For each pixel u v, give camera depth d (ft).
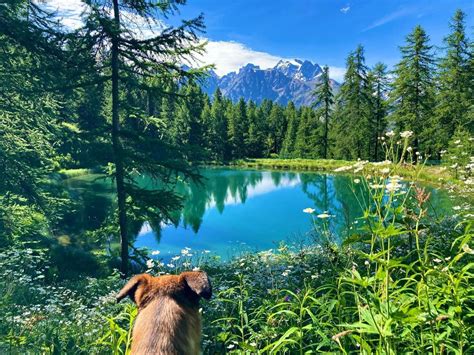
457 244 14.88
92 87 45.32
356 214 64.59
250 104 390.83
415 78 153.48
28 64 43.34
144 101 50.78
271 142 348.79
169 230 91.09
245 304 18.49
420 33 153.28
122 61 45.44
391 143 11.31
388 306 8.14
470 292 10.33
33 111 45.32
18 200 48.88
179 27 42.50
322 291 18.56
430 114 150.00
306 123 275.18
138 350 5.95
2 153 43.24
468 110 132.16
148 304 6.90
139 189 45.73
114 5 43.45
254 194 145.48
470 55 141.90
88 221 82.38
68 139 44.86
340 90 200.85
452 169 28.73
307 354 10.05
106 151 43.83
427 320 7.99
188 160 46.21
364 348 8.40
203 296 6.85
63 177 157.17
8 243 42.16
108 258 53.26
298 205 118.32
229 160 298.56
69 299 24.49
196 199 137.80
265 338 12.48
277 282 21.07
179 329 6.27
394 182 9.11
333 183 159.74
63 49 41.96
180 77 45.14
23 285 24.71
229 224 97.60
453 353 9.34
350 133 195.72
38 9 41.81
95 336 16.80
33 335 15.21
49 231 64.59
